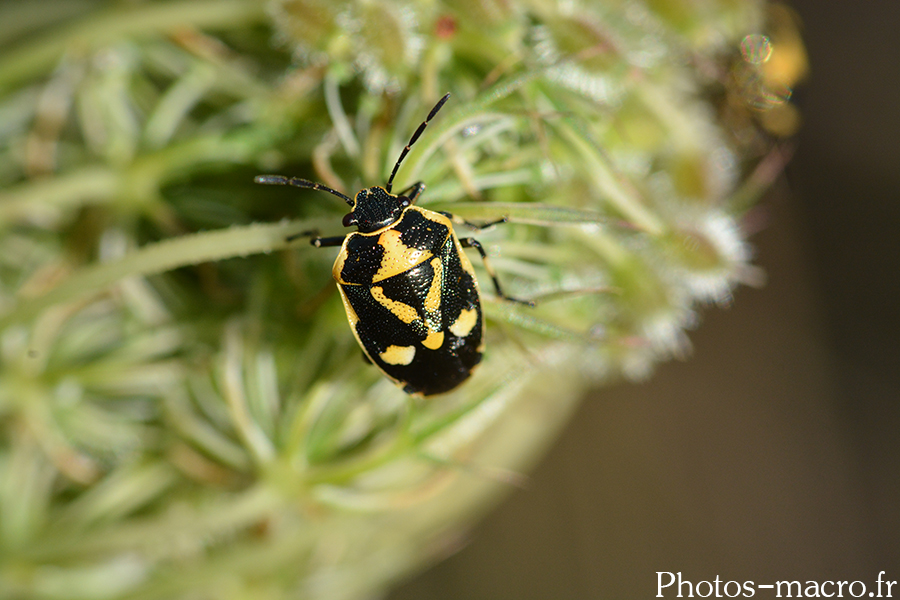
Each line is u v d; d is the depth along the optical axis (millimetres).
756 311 138
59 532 108
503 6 102
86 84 111
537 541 135
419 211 100
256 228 102
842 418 134
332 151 106
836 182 137
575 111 103
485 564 134
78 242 110
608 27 104
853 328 135
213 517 104
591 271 104
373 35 102
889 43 137
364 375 104
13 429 110
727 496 135
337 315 104
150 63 111
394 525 114
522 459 116
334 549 113
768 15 109
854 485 132
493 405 103
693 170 106
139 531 106
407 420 102
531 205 99
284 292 106
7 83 110
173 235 110
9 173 114
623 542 135
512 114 100
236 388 105
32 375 109
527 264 104
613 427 137
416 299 100
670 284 105
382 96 103
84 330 110
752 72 109
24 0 116
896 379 132
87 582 109
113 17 109
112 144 110
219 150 107
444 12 103
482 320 101
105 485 109
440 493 115
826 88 138
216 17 109
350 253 100
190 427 107
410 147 100
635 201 103
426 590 132
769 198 137
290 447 104
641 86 105
